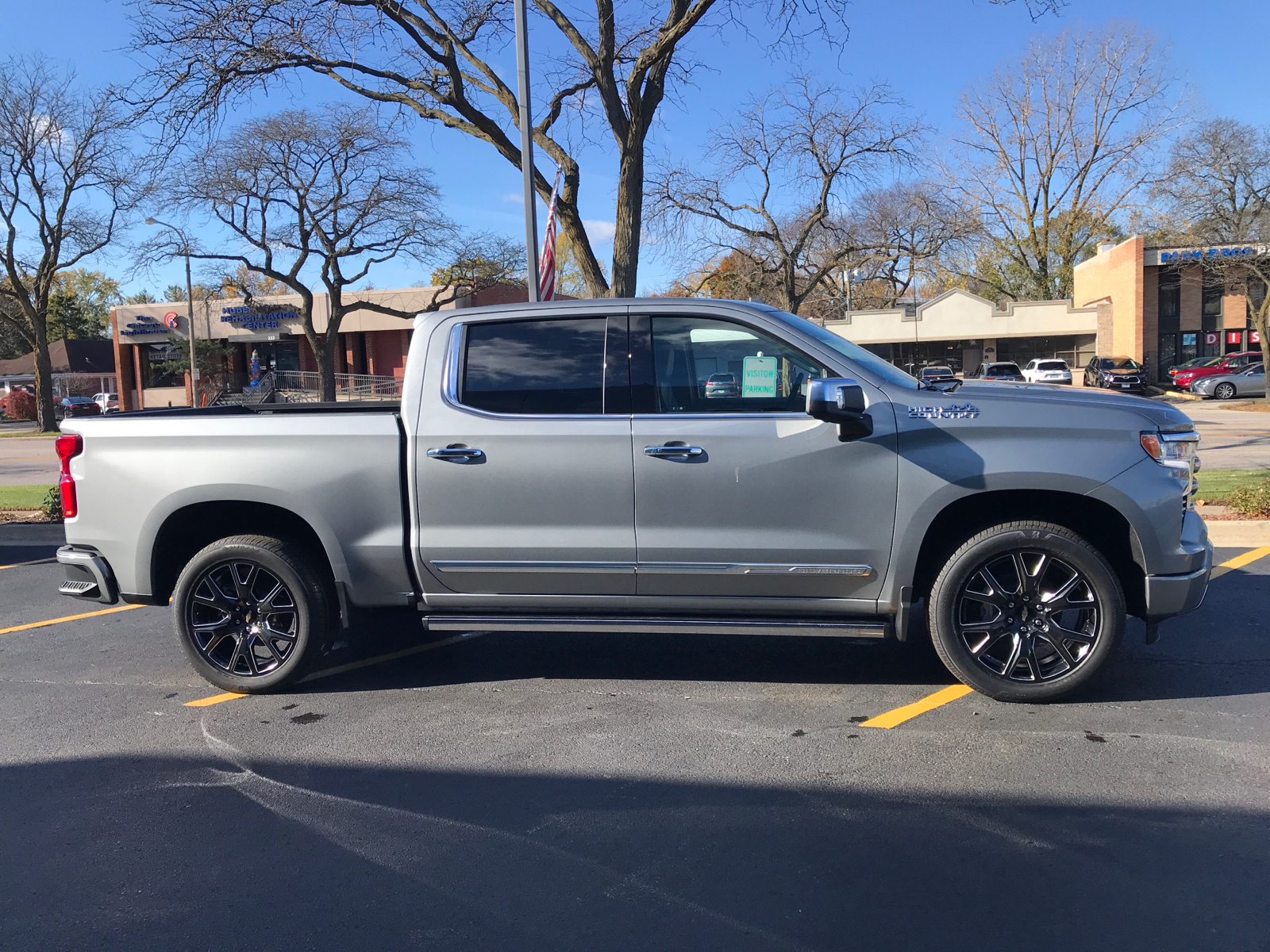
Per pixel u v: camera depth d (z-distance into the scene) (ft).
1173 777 12.27
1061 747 13.35
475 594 15.71
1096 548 15.28
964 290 149.79
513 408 15.31
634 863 10.50
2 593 26.37
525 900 9.83
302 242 118.83
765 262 111.75
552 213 32.58
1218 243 106.22
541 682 16.99
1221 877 9.89
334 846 11.08
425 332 15.75
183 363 159.33
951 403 14.43
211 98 36.50
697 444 14.66
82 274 270.26
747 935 9.12
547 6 34.37
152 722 15.47
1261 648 17.67
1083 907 9.43
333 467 15.65
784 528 14.67
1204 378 120.78
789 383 14.90
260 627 16.43
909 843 10.77
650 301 15.38
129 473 16.20
